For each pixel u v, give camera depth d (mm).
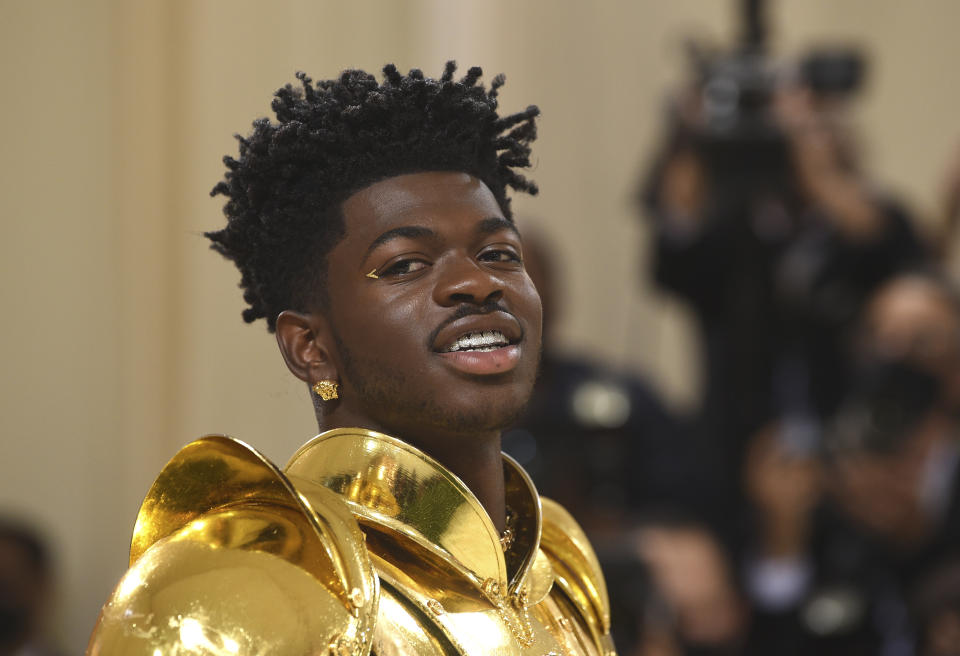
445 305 2965
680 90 9602
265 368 9602
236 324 9609
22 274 9508
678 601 8219
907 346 8781
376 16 10156
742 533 8898
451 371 2943
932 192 11727
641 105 11398
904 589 8430
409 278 2994
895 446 8664
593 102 11305
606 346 11242
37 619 7742
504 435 7934
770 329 9266
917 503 8578
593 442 8016
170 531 2838
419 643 2803
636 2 11430
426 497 2939
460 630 2869
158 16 9617
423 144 3092
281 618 2527
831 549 8719
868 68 11664
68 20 9586
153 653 2490
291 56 9836
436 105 3121
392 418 3012
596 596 3479
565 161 11258
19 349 9508
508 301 3051
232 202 3279
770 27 9867
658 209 9453
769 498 8844
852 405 8961
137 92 9594
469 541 2955
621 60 11391
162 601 2557
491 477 3145
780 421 9180
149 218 9602
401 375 2955
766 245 9250
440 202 3035
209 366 9570
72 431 9555
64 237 9555
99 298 9602
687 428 8914
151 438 9570
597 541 7008
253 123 3248
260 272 3232
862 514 8680
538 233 8414
